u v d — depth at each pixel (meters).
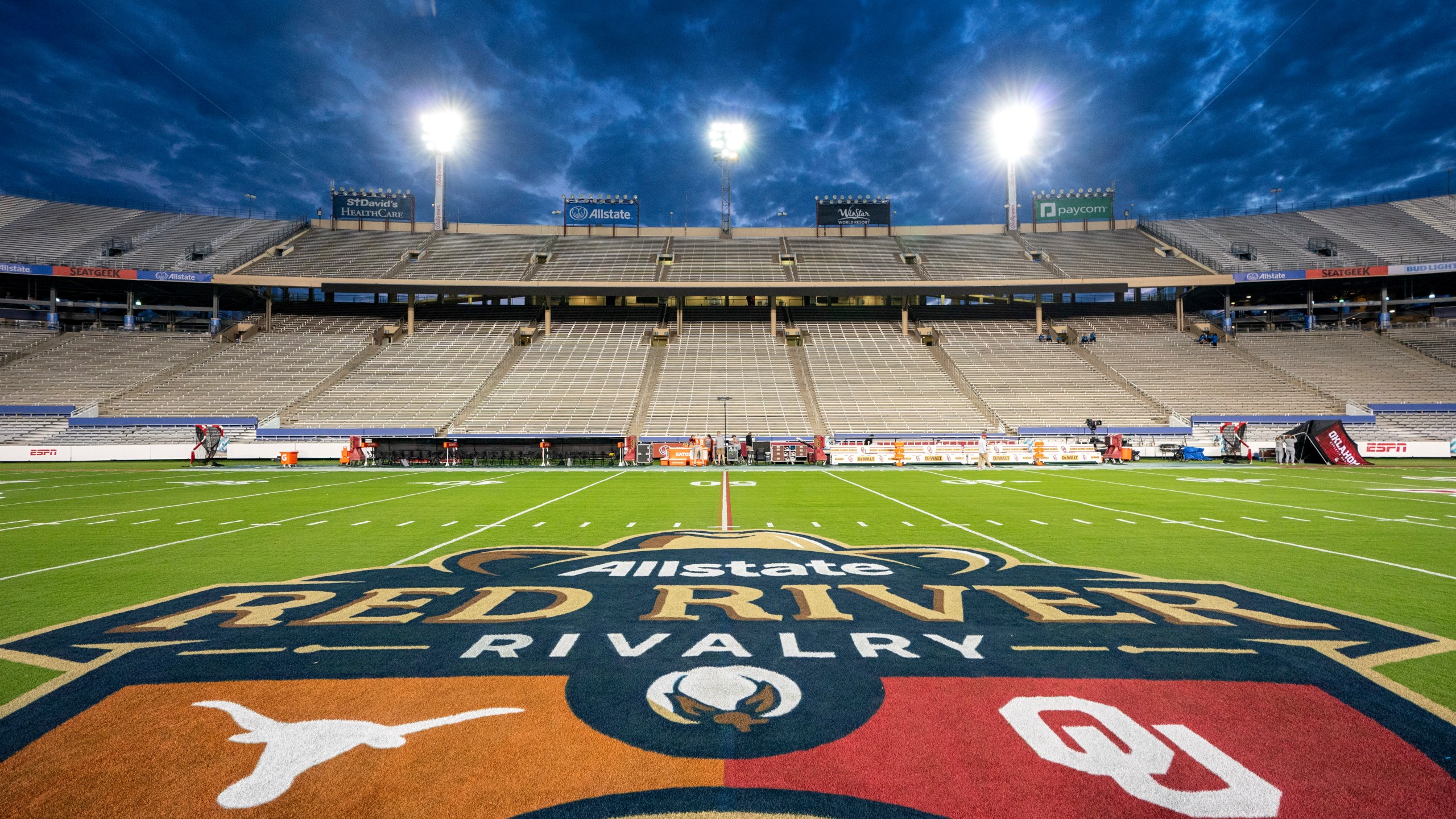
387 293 47.16
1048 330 47.56
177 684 4.52
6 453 33.28
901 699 4.26
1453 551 9.45
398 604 6.61
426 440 35.56
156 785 3.27
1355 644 5.27
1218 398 38.94
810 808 3.07
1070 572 8.05
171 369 40.53
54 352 41.22
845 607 6.42
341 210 53.84
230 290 45.84
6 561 8.89
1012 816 3.01
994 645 5.29
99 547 10.01
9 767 3.43
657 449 34.69
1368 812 3.01
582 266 49.38
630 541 10.41
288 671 4.77
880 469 29.86
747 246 53.88
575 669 4.79
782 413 38.88
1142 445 36.12
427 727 3.88
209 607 6.50
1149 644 5.30
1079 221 55.62
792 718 3.99
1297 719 3.94
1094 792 3.18
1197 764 3.44
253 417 36.50
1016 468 30.36
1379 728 3.82
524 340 45.47
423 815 3.03
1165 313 49.00
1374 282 44.53
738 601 6.66
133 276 41.91
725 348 45.44
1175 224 54.38
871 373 42.81
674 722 3.94
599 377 41.62
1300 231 50.25
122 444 35.09
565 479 24.23
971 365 43.53
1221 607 6.39
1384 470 26.69
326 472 27.86
